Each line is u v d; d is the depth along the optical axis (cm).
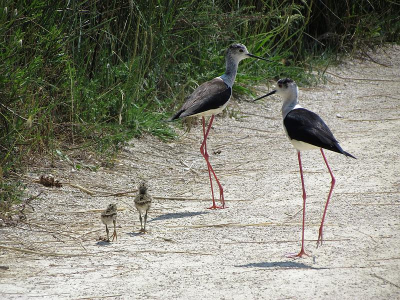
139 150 1443
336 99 1967
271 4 1994
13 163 1160
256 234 970
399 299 722
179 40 1781
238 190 1216
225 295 740
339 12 2453
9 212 1039
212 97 1249
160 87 1716
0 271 823
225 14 1869
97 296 745
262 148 1509
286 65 2200
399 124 1675
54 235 970
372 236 934
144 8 1653
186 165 1382
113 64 1655
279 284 771
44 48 1314
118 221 1048
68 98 1398
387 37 2619
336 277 789
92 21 1562
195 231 992
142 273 819
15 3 1331
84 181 1231
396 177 1229
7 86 1198
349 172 1280
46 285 779
